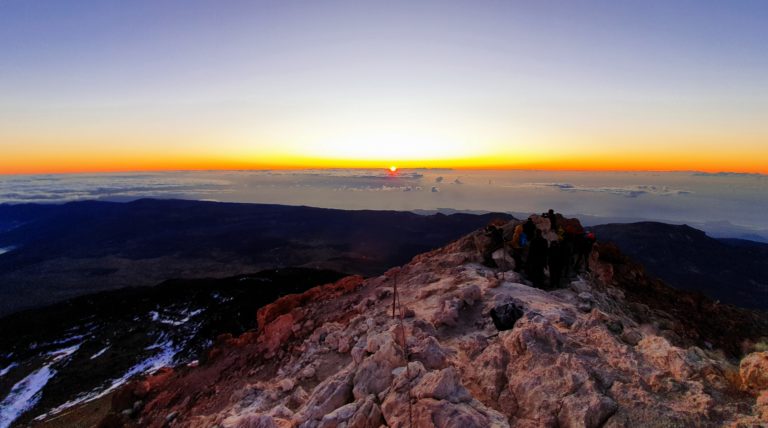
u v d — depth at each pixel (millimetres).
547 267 15969
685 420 4090
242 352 16531
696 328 14000
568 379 5090
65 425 29766
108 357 49656
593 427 4379
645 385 4828
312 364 9922
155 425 13031
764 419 3822
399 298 14531
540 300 11250
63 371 46375
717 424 3975
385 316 11383
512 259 16234
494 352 6398
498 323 8516
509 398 5379
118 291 77500
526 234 15312
